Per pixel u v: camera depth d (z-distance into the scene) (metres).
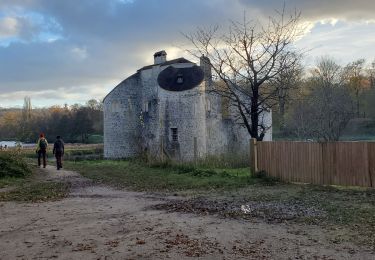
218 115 41.75
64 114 83.00
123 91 46.91
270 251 7.05
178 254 6.92
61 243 7.66
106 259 6.70
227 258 6.70
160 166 21.91
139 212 10.57
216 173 18.03
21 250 7.25
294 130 48.06
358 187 13.38
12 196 13.57
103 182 17.56
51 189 15.27
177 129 39.34
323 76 62.75
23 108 91.75
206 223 9.16
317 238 7.77
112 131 46.66
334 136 42.12
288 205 10.94
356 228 8.34
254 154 16.12
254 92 21.48
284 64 22.55
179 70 41.12
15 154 19.83
